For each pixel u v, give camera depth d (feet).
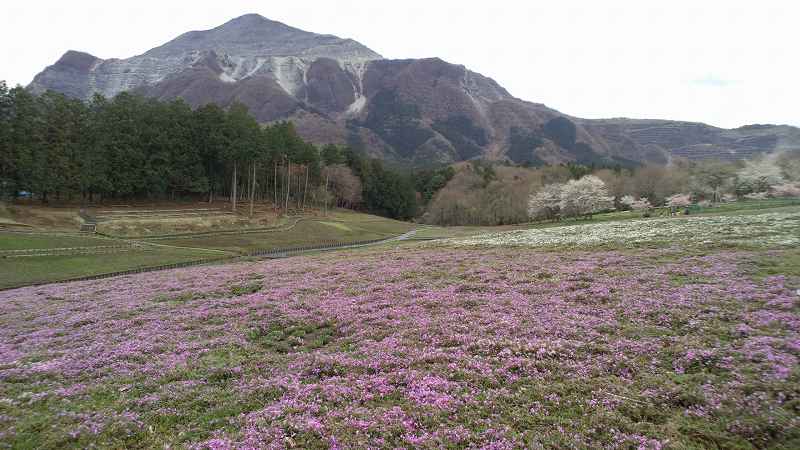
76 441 36.11
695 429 32.19
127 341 61.98
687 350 43.86
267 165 416.26
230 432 35.50
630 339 48.55
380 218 523.29
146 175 334.44
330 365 48.08
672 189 389.19
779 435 30.60
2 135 254.68
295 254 232.73
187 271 135.54
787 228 109.91
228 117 385.50
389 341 54.19
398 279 93.20
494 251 127.85
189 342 60.08
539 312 60.75
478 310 64.59
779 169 329.52
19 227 230.27
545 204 408.67
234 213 348.18
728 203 255.70
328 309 71.77
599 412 34.81
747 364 40.16
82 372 51.65
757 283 64.75
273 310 73.36
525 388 39.52
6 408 42.68
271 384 44.04
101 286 114.11
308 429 34.71
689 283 68.64
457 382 41.55
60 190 288.51
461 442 32.27
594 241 126.31
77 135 308.81
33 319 80.53
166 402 41.88
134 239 253.03
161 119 352.28
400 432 34.09
